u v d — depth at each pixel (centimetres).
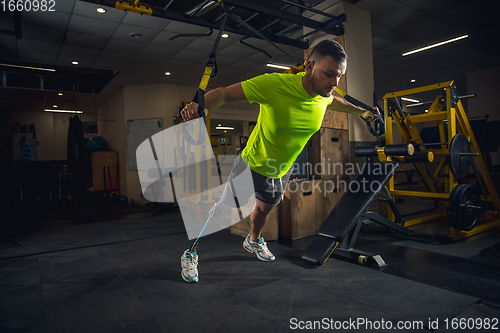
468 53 570
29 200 661
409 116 339
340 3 359
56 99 765
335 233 216
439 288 169
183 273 186
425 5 384
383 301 154
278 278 189
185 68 568
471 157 304
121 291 174
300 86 133
